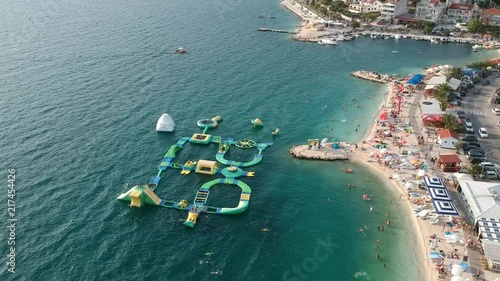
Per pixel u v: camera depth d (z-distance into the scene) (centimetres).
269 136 13550
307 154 12356
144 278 8069
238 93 16688
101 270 8200
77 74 17700
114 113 14538
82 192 10431
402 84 17425
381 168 11650
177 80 17688
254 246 8956
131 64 19212
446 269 8162
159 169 11456
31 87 16162
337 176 11431
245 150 12662
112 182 10869
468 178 10419
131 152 12275
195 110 15112
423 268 8325
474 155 11725
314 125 14288
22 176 10888
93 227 9312
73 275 8069
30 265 8250
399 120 14212
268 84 17675
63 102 15100
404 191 10656
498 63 18938
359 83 17975
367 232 9400
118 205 10031
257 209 10094
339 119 14712
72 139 12750
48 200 10081
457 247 8688
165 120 13525
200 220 9631
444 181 10838
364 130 13862
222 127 14012
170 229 9356
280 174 11531
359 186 10975
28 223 9331
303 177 11406
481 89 16712
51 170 11212
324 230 9469
